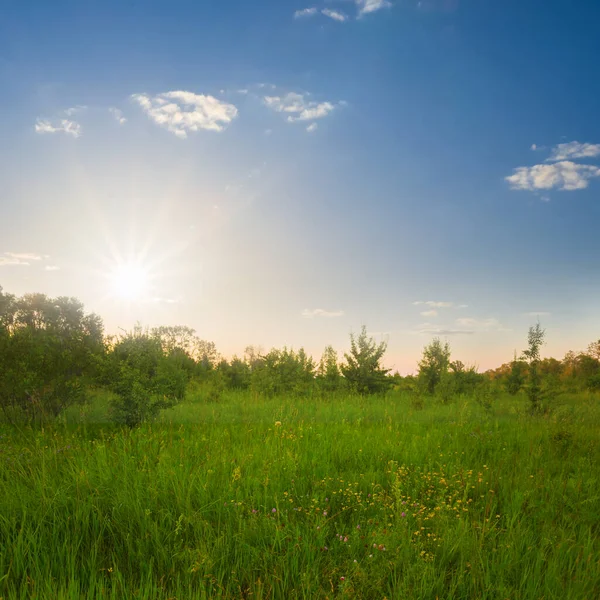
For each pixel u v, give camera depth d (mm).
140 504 5332
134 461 6777
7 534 4719
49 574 4031
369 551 4500
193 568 4047
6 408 11633
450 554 4566
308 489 6340
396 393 23641
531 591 3951
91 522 5199
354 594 3932
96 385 12359
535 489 6281
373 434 10148
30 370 11586
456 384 22750
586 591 3990
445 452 8539
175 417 12906
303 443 8695
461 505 5762
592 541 4832
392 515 5328
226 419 13023
